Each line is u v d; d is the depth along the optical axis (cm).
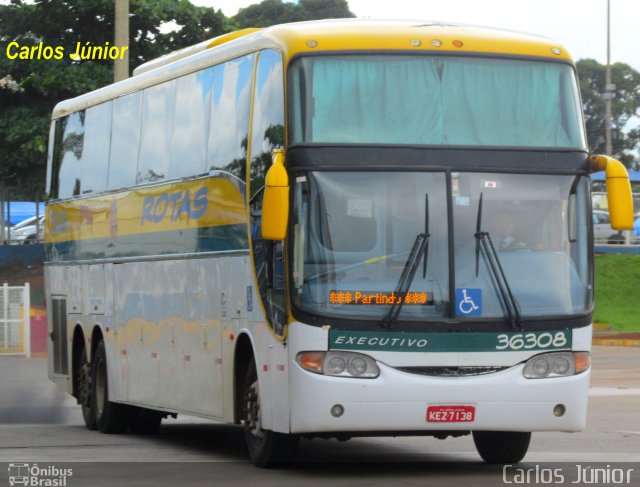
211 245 1609
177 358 1731
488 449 1530
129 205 1933
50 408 2470
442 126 1395
